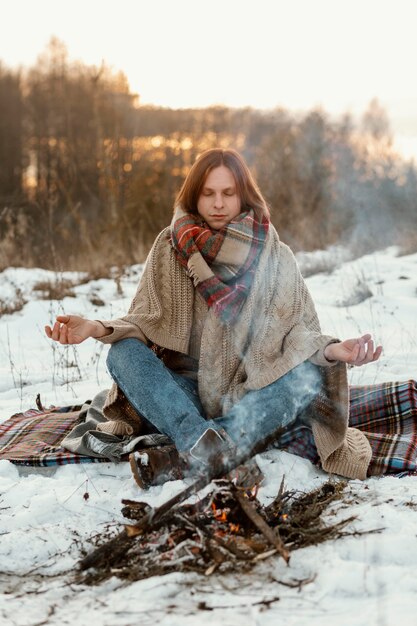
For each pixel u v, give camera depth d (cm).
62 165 1767
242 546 252
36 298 862
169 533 256
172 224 366
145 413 324
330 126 1822
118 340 337
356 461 328
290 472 321
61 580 242
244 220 356
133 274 1020
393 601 215
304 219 1417
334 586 225
